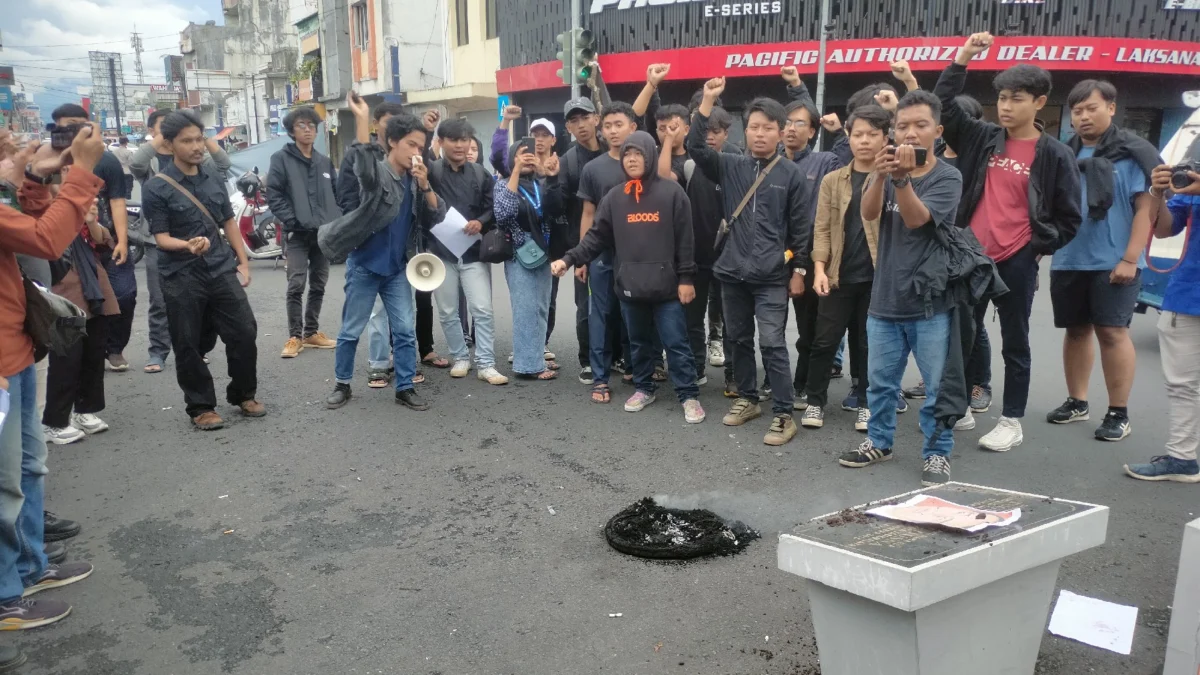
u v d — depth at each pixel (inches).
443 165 247.3
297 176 289.9
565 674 111.9
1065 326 201.5
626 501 167.6
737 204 200.2
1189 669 96.3
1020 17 570.9
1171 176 150.5
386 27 970.1
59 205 118.4
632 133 207.6
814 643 117.6
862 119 182.9
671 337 213.8
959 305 164.2
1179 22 584.7
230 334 216.4
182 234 204.8
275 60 1616.6
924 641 89.0
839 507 162.1
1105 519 102.7
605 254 225.0
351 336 228.1
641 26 660.7
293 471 186.2
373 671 113.5
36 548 132.6
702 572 138.3
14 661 115.7
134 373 273.9
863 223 188.9
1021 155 182.2
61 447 203.2
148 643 121.3
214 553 148.7
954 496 110.8
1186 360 166.1
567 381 256.8
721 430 209.5
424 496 171.9
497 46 868.0
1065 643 115.9
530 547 148.7
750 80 645.3
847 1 596.7
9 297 119.7
